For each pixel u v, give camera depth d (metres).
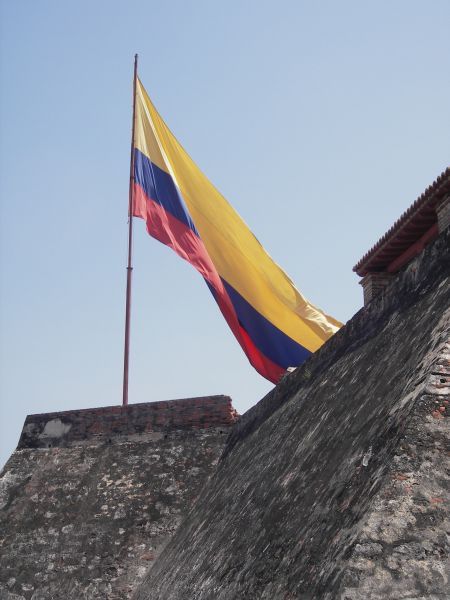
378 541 7.11
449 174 14.02
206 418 19.39
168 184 22.42
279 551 9.26
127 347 22.55
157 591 14.74
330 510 8.38
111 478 19.00
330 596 6.98
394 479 7.46
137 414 19.95
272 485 11.75
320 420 11.71
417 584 6.89
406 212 15.93
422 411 7.88
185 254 21.86
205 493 17.52
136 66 23.34
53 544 18.06
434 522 7.21
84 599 16.89
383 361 10.57
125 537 17.67
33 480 19.64
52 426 20.67
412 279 11.52
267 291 22.27
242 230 22.48
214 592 10.81
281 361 22.12
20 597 17.33
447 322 8.88
